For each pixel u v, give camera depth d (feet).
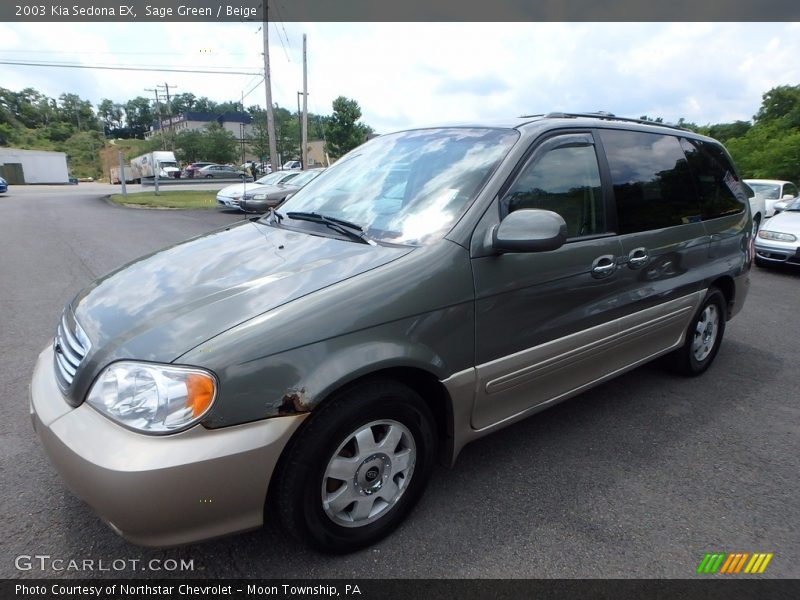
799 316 19.04
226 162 209.77
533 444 9.86
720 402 11.77
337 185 10.18
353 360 6.31
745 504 8.25
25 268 24.27
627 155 10.28
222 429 5.69
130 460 5.40
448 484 8.57
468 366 7.60
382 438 7.07
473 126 9.71
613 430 10.43
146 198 69.87
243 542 7.23
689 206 11.57
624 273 9.68
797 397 12.12
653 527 7.67
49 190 108.17
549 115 9.78
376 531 7.16
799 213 29.14
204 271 7.56
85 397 6.11
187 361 5.65
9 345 14.30
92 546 7.09
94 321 6.77
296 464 6.21
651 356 11.29
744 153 93.66
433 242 7.44
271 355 5.89
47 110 344.90
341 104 91.20
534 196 8.48
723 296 13.09
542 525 7.65
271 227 9.53
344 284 6.61
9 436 9.66
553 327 8.63
